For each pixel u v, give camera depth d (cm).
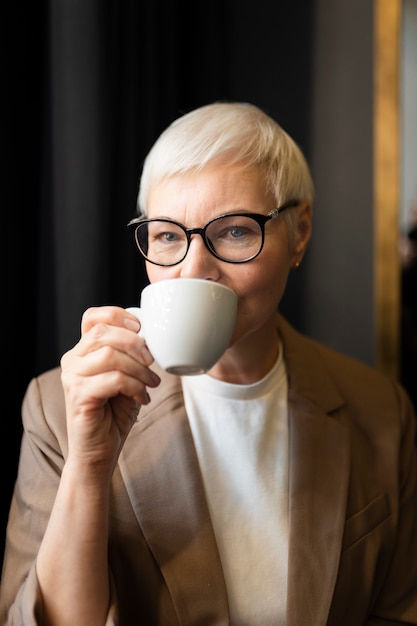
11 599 80
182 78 142
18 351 114
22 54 114
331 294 151
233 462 90
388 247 146
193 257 78
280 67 150
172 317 65
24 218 115
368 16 148
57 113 108
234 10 150
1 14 109
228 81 150
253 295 81
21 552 82
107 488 75
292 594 83
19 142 114
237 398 91
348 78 149
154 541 83
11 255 112
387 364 147
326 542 87
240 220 80
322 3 149
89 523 74
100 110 109
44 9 115
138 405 77
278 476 91
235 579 85
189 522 84
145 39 125
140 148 125
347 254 150
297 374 98
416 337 147
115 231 120
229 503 88
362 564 90
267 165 84
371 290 150
